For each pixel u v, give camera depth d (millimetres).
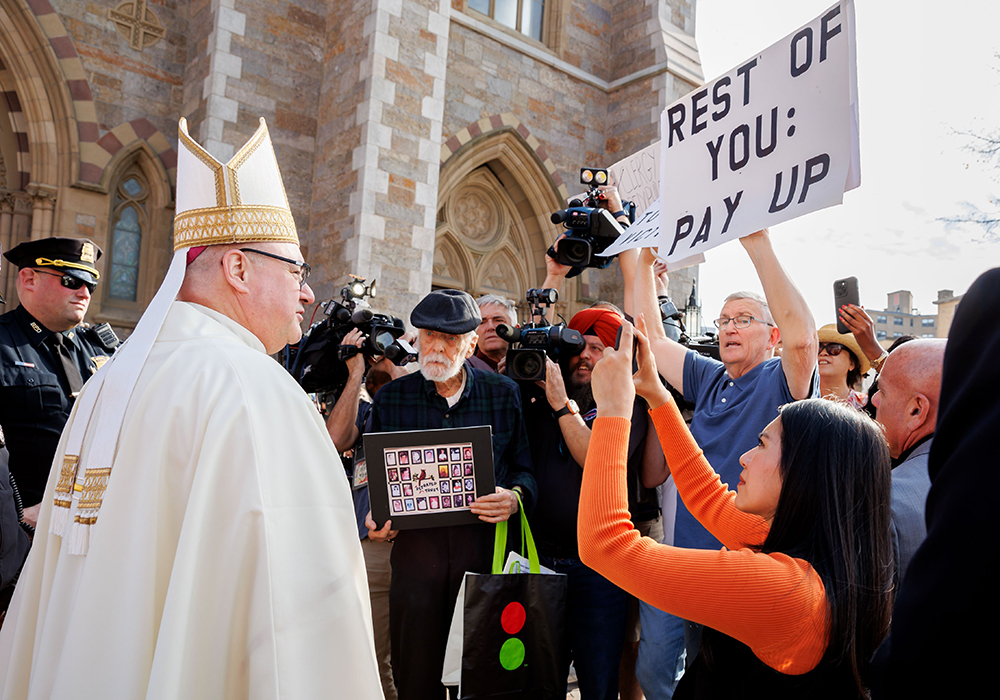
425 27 7879
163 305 1264
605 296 10172
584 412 2939
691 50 10469
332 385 3264
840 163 1663
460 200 9430
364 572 1199
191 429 1113
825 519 1207
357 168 7414
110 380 1188
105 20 7359
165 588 1080
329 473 1188
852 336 3322
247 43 7594
